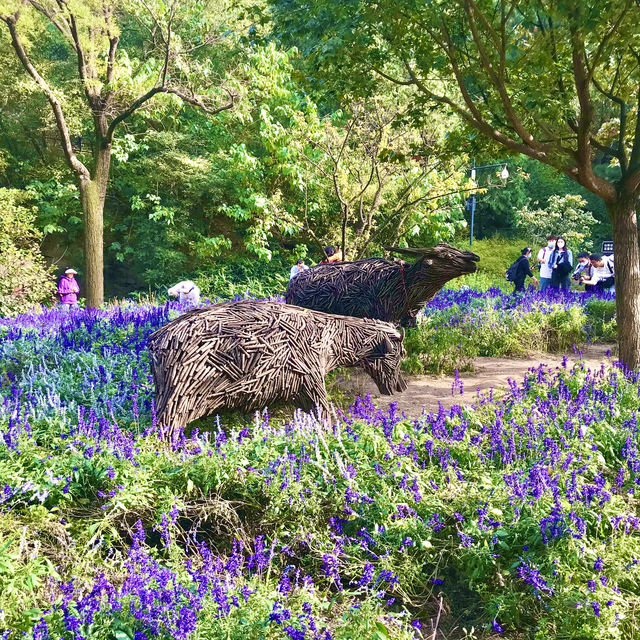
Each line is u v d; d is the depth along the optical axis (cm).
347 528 439
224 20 1736
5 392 661
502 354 1172
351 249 1478
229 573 348
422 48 797
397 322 855
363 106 1370
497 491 455
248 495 446
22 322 1119
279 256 2356
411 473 476
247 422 622
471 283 2350
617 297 831
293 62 1881
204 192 2356
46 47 2334
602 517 442
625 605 368
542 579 382
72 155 1576
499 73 718
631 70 823
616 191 815
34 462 452
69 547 380
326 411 593
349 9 696
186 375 527
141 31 2147
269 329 569
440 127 1396
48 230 2269
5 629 299
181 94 1591
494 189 3369
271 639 313
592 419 601
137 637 296
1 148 2372
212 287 2139
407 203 1550
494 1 778
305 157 1614
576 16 600
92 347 853
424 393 854
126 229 2419
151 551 384
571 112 766
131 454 468
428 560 411
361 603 339
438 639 367
